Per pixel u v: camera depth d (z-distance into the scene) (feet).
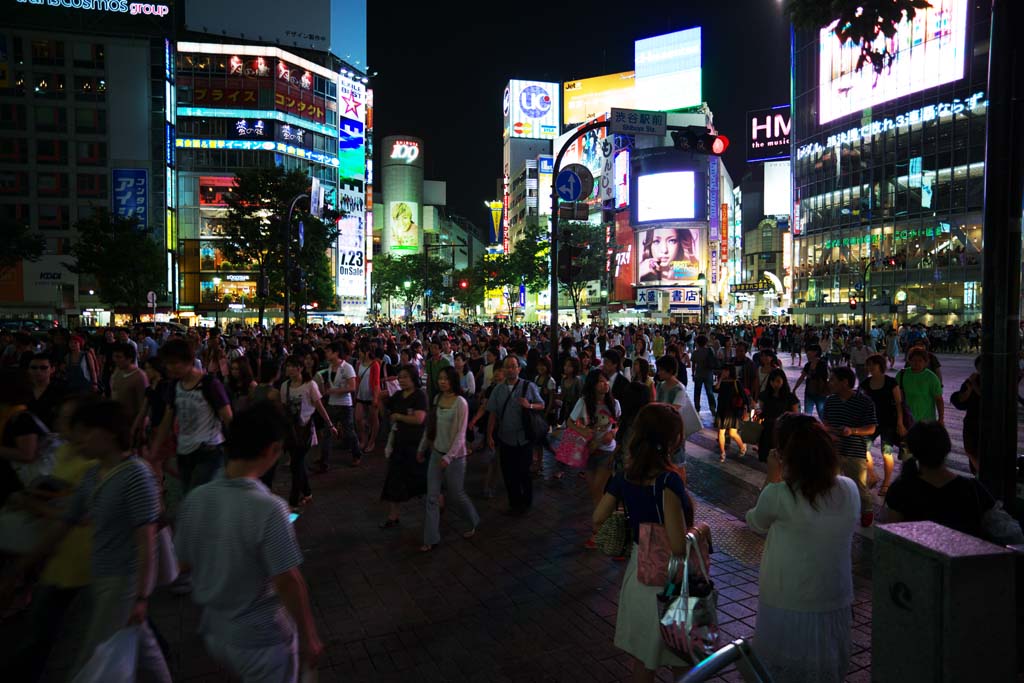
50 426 21.40
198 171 237.25
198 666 13.48
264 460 8.87
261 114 242.99
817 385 37.32
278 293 127.75
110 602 9.89
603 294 313.94
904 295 182.39
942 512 11.43
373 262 308.40
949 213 171.73
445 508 25.12
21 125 198.70
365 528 22.75
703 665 7.43
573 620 15.69
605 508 11.34
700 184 274.57
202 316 232.53
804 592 10.11
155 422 21.26
